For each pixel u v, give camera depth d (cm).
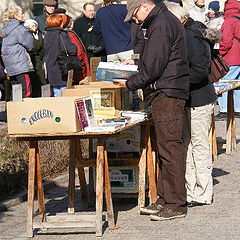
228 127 1304
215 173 1132
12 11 1398
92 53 1340
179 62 815
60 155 1182
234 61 1659
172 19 813
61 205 955
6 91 1556
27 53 1395
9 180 1027
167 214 845
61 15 1275
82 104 770
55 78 1270
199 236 773
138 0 806
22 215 908
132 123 809
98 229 786
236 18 1650
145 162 882
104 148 798
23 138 791
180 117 830
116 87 855
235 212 875
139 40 984
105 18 1282
